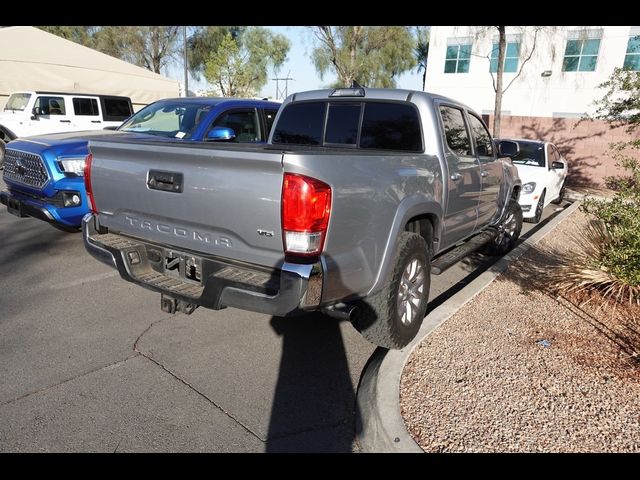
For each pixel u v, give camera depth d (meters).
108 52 35.19
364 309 3.52
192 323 4.29
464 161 4.67
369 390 3.25
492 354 3.69
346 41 28.70
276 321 4.39
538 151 10.04
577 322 4.27
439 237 4.29
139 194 3.38
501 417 2.94
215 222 3.00
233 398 3.21
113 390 3.23
